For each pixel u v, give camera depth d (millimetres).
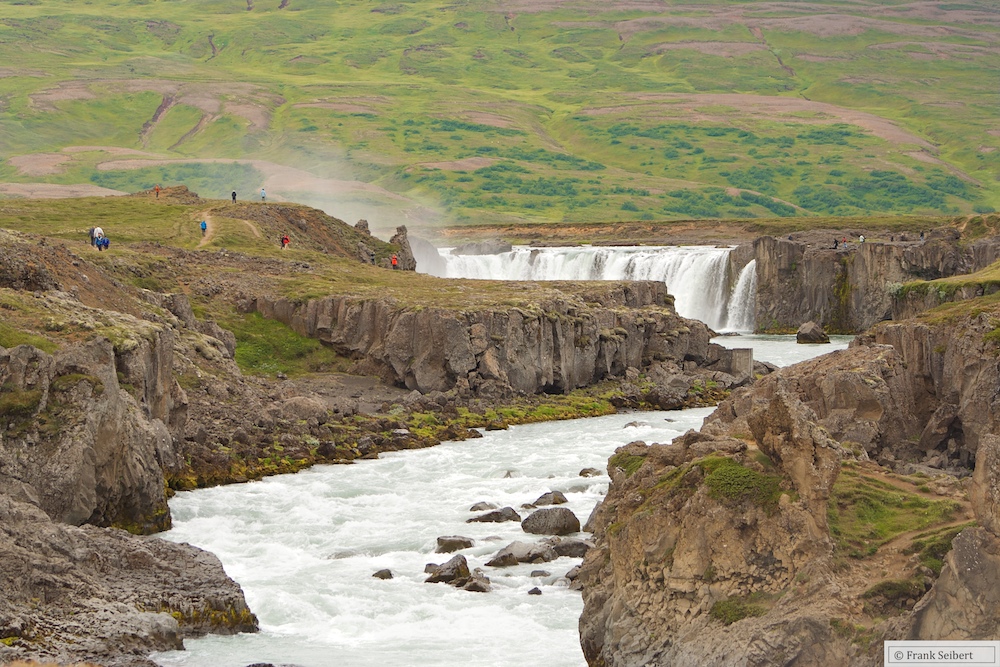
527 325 144750
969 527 41969
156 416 94438
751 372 165125
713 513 44844
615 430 123812
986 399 89938
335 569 70750
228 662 53719
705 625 43719
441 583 67125
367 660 54344
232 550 75562
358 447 110125
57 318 91938
